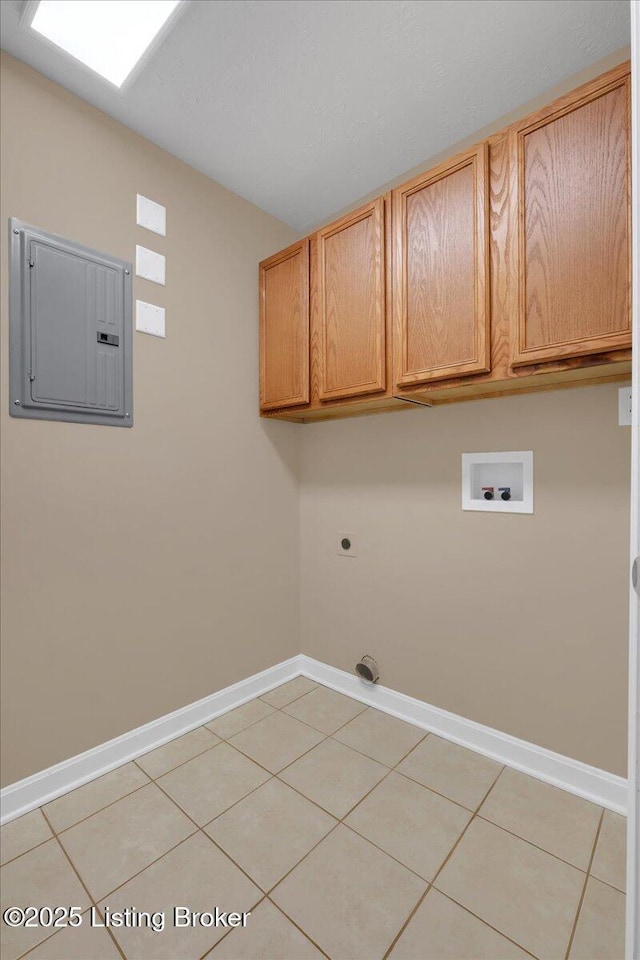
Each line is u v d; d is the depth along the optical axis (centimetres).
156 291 175
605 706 143
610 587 142
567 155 121
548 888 113
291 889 114
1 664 136
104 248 159
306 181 199
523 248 128
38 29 128
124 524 166
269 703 208
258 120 164
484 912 108
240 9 123
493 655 167
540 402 156
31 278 140
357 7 124
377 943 101
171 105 157
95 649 158
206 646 194
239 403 208
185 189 186
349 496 216
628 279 112
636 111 78
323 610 229
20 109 139
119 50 135
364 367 168
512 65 142
